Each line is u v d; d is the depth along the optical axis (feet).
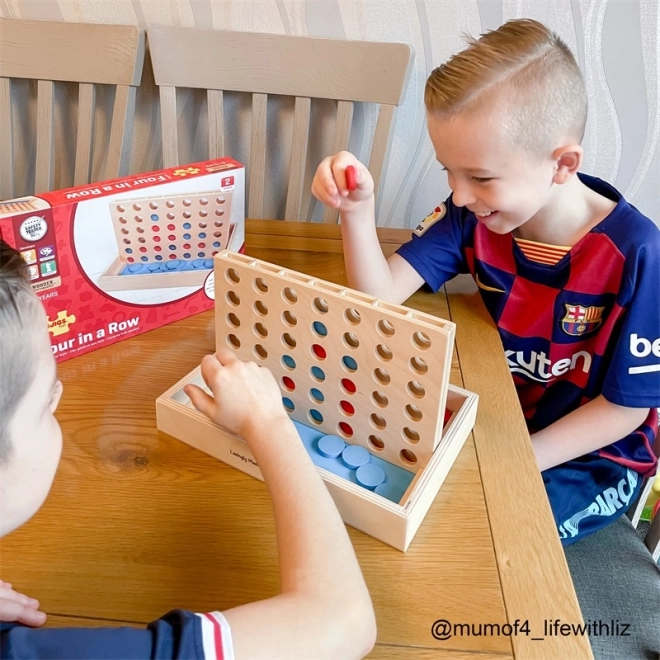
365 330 1.95
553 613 1.68
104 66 3.78
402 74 3.58
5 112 4.00
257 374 1.95
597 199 2.97
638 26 3.63
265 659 1.37
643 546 3.05
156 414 2.25
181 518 1.93
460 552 1.85
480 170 2.55
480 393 2.50
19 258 1.50
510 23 2.65
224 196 2.73
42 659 1.28
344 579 1.54
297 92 3.74
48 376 1.50
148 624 1.49
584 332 3.02
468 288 3.33
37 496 1.57
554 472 3.09
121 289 2.61
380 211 4.50
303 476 1.73
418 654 1.57
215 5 3.92
